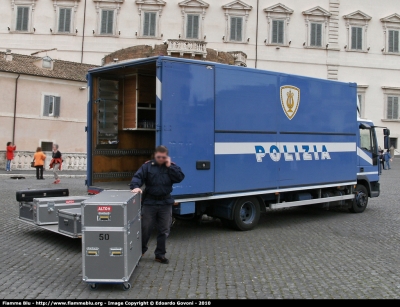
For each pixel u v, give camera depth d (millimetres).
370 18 47438
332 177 12258
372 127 14227
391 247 9055
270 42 45969
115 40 44688
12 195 15445
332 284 6547
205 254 8188
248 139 10156
